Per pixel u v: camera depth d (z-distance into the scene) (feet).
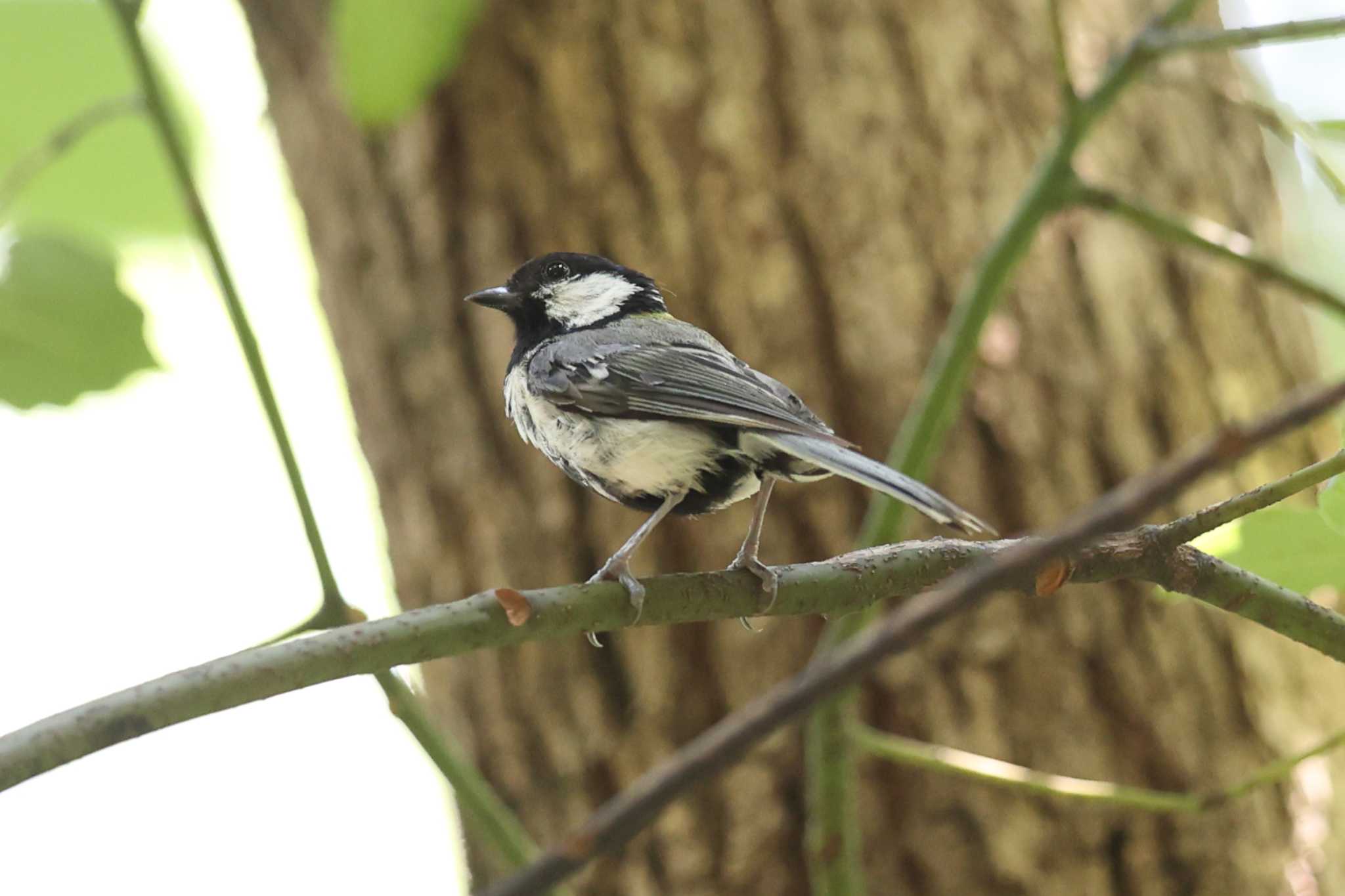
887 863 30.78
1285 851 31.96
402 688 21.95
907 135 33.47
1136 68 25.59
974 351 25.26
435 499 34.94
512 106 34.09
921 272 32.81
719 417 25.34
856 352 32.50
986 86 34.12
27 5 28.22
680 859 31.42
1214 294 34.73
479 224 34.45
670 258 33.22
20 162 29.89
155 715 15.71
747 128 33.40
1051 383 32.81
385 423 35.94
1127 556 19.83
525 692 33.27
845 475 21.20
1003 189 33.55
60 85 29.32
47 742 15.11
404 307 35.37
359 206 35.91
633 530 32.89
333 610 18.90
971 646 31.19
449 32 22.30
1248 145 38.19
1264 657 32.53
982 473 32.32
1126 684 31.42
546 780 33.12
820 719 24.32
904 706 31.22
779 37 33.71
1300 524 19.97
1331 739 23.15
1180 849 30.99
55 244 21.26
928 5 34.12
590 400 27.58
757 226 33.04
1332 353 45.42
